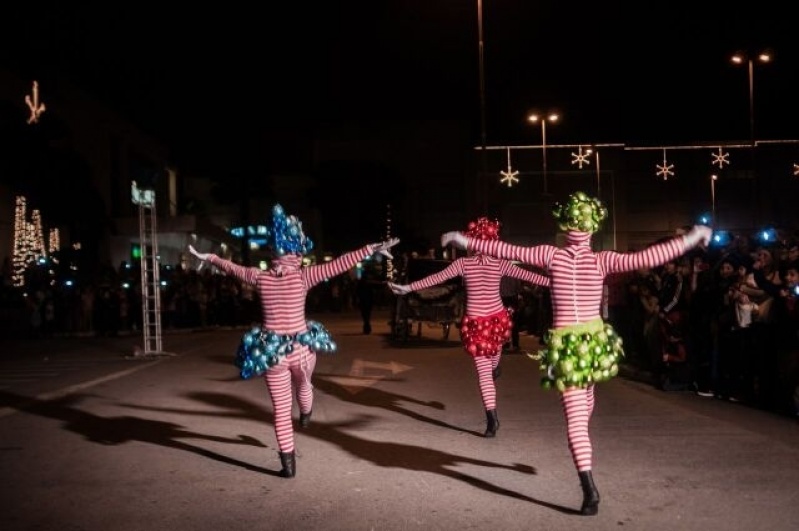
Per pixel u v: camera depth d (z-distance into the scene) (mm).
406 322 21234
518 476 7051
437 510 6066
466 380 13523
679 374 11820
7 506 6324
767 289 10414
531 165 47469
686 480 6793
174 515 6027
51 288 28438
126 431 9312
